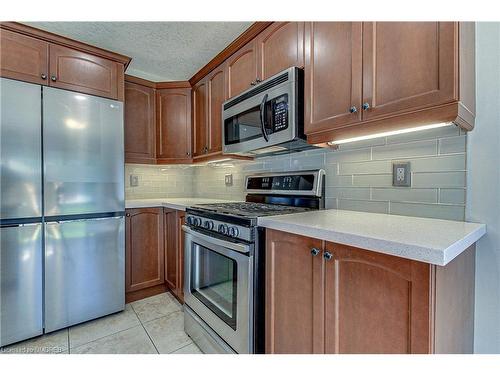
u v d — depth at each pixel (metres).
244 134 1.73
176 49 2.12
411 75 0.93
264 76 1.63
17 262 1.58
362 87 1.06
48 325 1.69
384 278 0.78
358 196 1.43
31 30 1.62
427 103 0.89
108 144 1.93
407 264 0.73
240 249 1.23
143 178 2.79
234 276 1.33
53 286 1.71
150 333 1.75
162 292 2.38
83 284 1.83
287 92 1.38
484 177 1.03
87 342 1.63
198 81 2.39
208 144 2.23
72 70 1.78
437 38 0.87
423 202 1.18
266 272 1.21
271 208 1.62
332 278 0.91
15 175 1.57
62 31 1.86
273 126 1.46
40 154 1.65
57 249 1.72
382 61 1.00
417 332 0.71
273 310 1.17
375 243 0.77
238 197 2.42
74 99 1.78
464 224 1.00
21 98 1.59
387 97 0.99
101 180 1.90
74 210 1.78
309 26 1.32
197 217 1.64
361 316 0.83
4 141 1.54
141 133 2.43
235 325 1.31
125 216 2.13
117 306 1.99
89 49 1.85
